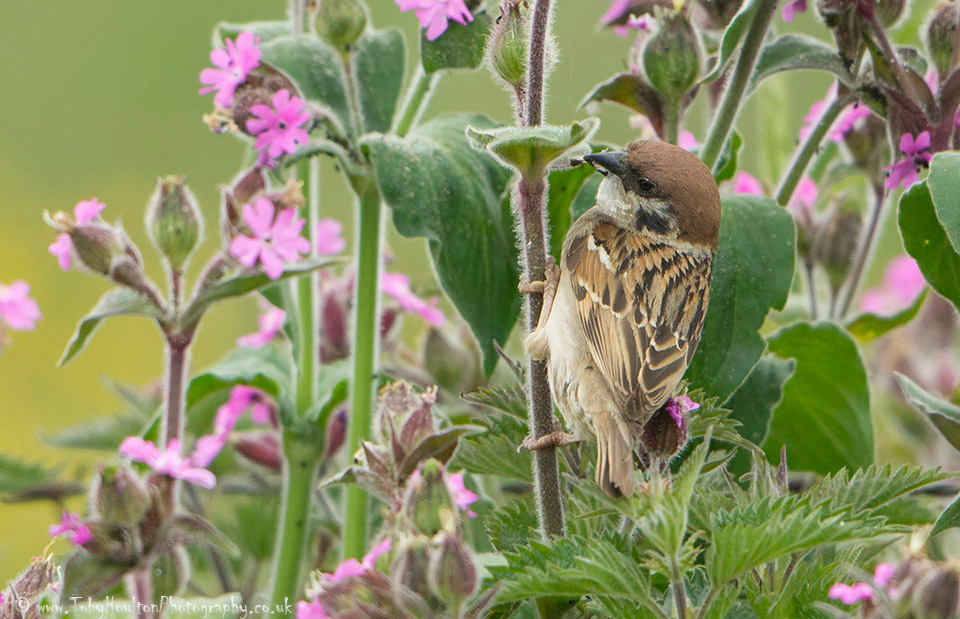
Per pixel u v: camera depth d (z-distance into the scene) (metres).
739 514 6.09
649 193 8.24
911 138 8.20
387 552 6.40
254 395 10.02
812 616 6.50
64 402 15.84
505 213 8.55
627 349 7.44
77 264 7.50
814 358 9.20
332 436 9.67
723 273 8.20
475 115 8.87
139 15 20.98
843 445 9.34
